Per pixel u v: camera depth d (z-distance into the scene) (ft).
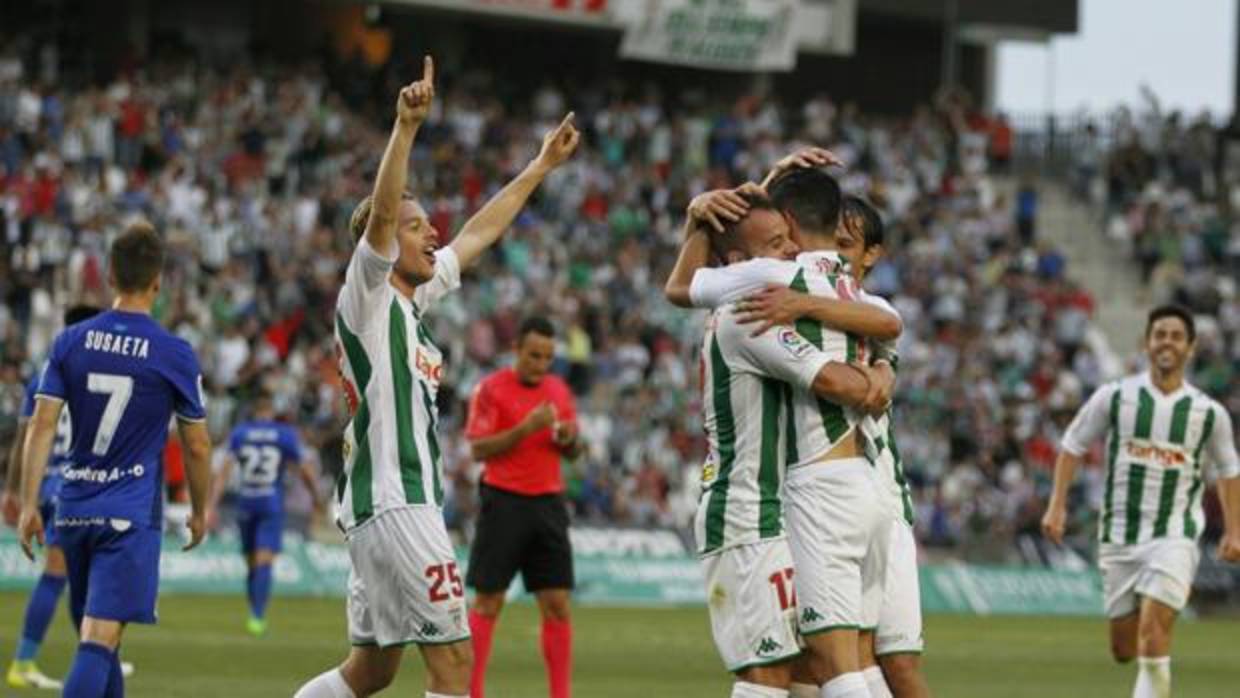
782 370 77.92
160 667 146.61
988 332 324.39
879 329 79.20
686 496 272.51
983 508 282.15
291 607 210.18
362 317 84.07
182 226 285.64
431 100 81.97
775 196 81.87
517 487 120.88
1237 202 384.06
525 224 313.32
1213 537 259.80
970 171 375.86
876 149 368.68
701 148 355.97
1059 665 172.24
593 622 208.44
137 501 92.02
